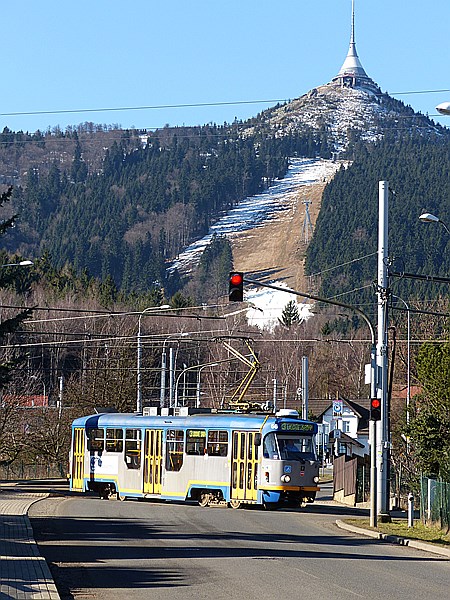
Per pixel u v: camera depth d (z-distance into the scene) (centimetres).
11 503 6856
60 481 10575
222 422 7219
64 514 6006
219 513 6359
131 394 11919
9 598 2617
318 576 3312
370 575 3391
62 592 2888
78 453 8425
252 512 6631
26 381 13812
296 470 6906
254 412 7412
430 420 6900
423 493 6106
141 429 7806
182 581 3141
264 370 18812
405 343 13325
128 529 5041
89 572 3350
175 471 7469
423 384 6956
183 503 7656
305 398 11362
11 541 4162
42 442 11544
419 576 3416
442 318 15462
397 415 9631
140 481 7738
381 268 6272
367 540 5019
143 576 3259
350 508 7956
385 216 6328
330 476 15475
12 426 11106
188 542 4428
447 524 5369
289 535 5022
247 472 7000
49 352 15600
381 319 6219
